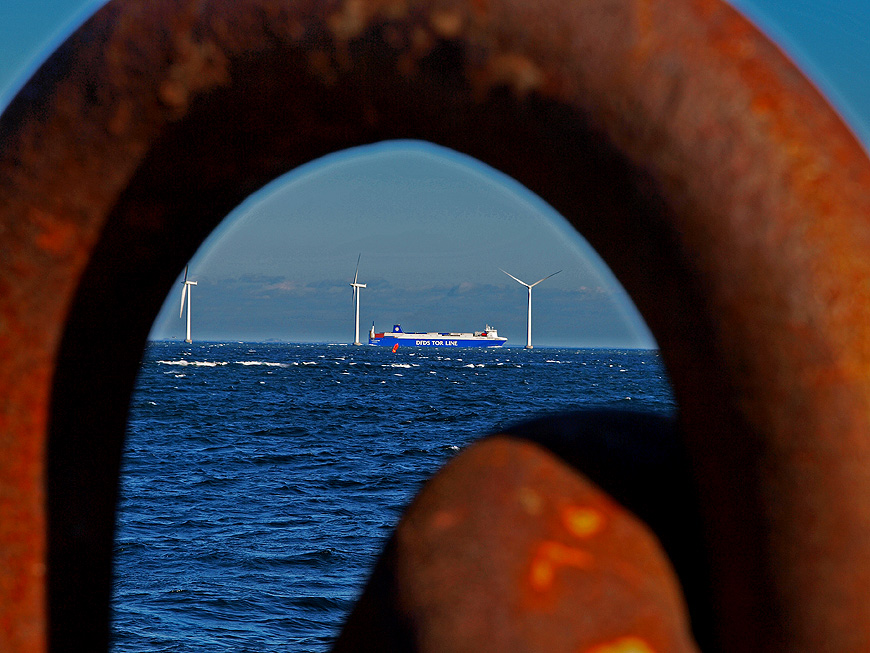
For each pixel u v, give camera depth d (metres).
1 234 3.89
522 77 3.30
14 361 3.99
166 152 3.80
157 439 121.38
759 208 3.17
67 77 3.71
